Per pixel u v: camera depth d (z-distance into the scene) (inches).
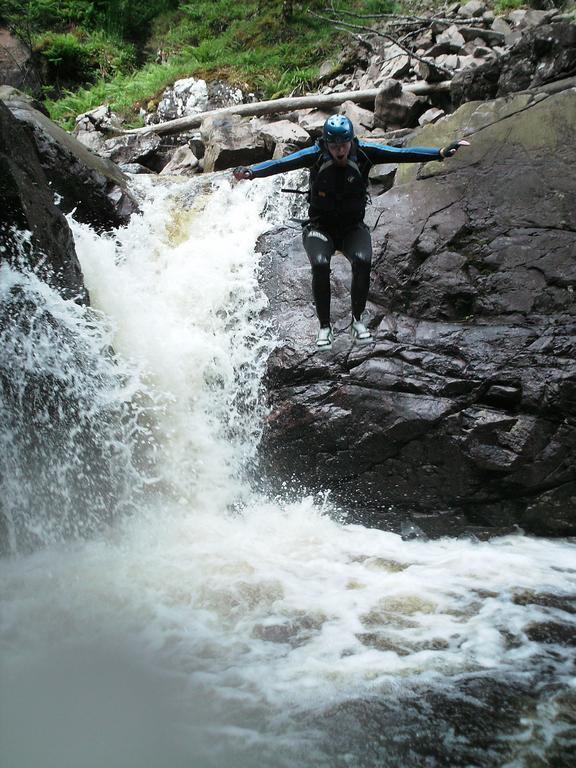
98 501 231.5
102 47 609.3
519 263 252.7
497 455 224.4
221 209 321.1
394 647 161.3
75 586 191.8
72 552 216.1
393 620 173.9
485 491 228.8
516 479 224.8
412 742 128.4
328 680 147.9
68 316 232.2
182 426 253.6
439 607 180.9
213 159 386.3
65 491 224.2
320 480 242.5
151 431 248.1
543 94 283.3
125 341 263.6
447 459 229.1
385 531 236.4
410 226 271.6
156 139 448.8
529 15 434.6
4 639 164.6
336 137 193.2
